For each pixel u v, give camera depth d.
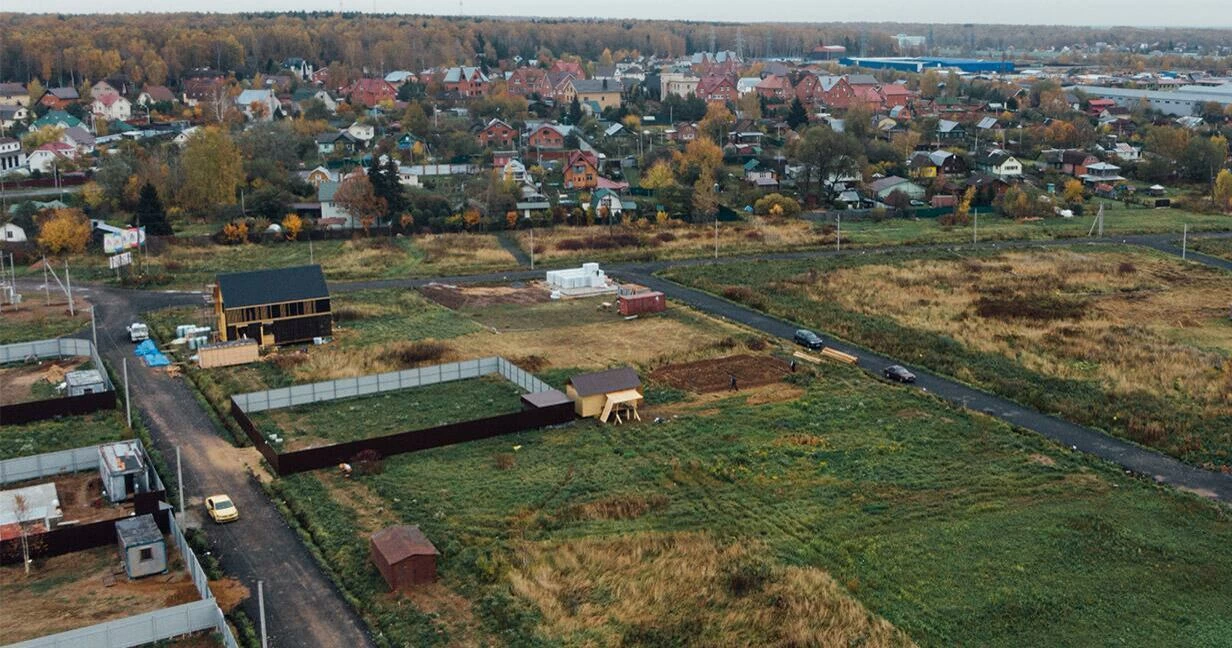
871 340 76.62
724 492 50.16
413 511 47.69
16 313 84.25
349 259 105.75
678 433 57.78
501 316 85.06
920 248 113.31
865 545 44.75
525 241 114.19
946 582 41.78
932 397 63.47
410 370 66.06
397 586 41.00
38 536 43.38
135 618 36.47
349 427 59.28
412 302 89.19
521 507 48.25
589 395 59.75
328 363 71.62
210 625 37.81
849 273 100.62
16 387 66.00
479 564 42.47
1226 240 116.06
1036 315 84.19
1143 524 46.66
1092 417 60.22
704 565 43.03
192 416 60.84
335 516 47.16
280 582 41.81
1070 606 40.09
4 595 40.69
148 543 41.97
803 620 38.88
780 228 122.75
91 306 84.69
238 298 74.38
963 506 48.38
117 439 56.69
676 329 80.50
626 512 47.97
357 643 37.69
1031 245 115.06
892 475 51.84
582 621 39.06
